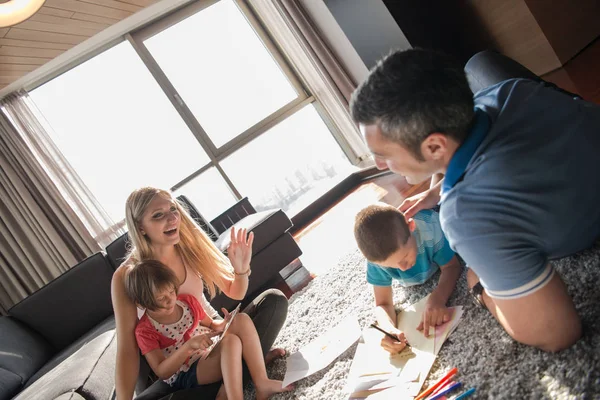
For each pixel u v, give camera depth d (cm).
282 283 282
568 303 88
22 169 410
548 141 85
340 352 146
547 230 86
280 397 142
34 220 404
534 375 93
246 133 487
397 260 132
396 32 292
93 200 423
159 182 462
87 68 446
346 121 447
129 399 148
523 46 300
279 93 504
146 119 463
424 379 111
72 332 288
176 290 153
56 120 439
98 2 351
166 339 156
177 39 476
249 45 499
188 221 181
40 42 360
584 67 269
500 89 96
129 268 158
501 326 112
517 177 83
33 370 249
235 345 147
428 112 81
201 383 150
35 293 292
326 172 517
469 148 85
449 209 89
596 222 92
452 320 127
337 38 376
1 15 279
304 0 391
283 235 285
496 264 86
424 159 88
